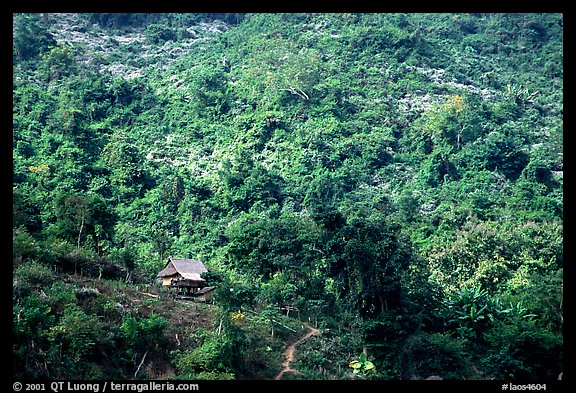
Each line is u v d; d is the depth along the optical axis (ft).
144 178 368.89
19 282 150.71
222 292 171.22
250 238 225.97
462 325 195.31
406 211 331.16
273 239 219.41
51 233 205.46
